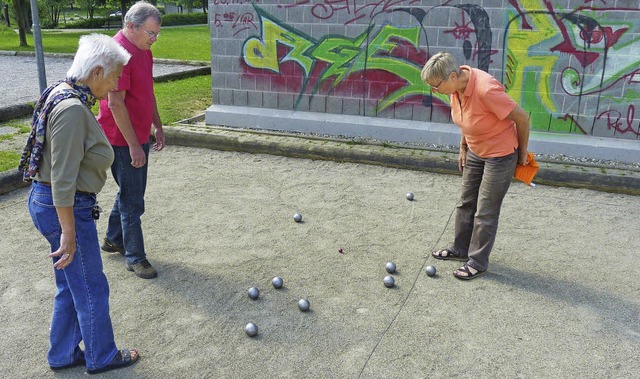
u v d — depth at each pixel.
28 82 13.09
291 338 3.58
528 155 4.19
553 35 7.05
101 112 3.99
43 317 3.77
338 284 4.29
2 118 8.98
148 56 4.04
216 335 3.60
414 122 7.89
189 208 5.77
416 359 3.38
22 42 23.25
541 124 7.44
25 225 5.27
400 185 6.57
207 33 33.00
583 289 4.24
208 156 7.57
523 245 5.00
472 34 7.33
